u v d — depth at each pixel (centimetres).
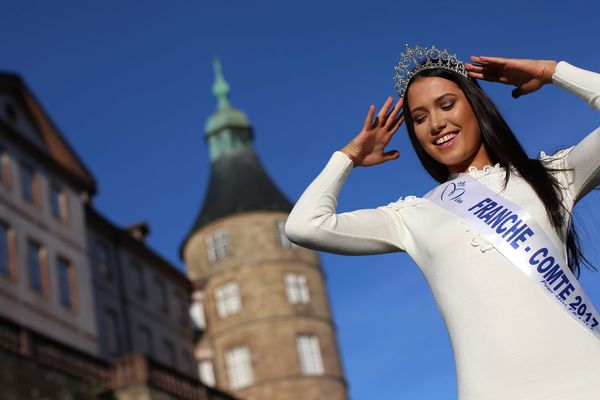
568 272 284
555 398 265
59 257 3862
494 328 280
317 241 317
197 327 5994
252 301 6019
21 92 4019
